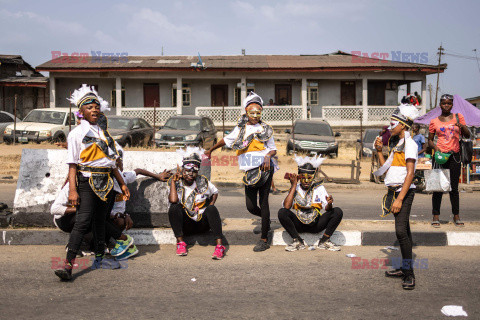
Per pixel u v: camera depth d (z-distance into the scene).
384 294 4.09
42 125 18.53
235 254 5.37
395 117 4.50
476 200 9.96
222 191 10.89
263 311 3.67
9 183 11.20
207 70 27.12
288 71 27.58
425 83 28.20
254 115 5.36
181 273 4.64
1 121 20.28
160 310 3.67
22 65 32.69
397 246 5.86
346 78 27.97
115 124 17.91
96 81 28.66
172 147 17.25
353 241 5.86
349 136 26.14
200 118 18.92
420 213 8.12
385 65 27.38
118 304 3.79
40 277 4.45
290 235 5.59
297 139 17.78
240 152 5.44
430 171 6.17
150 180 5.91
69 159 4.30
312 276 4.59
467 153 6.29
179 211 5.28
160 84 29.02
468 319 3.54
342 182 12.21
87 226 4.41
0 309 3.65
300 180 5.55
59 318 3.49
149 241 5.70
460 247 5.82
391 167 4.55
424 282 4.43
